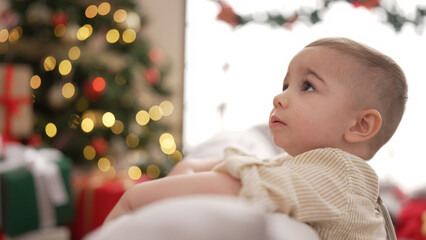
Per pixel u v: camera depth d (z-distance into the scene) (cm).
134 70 266
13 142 207
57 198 196
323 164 46
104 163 251
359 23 342
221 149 230
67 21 246
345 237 44
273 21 329
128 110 265
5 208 181
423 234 184
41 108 263
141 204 37
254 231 20
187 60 343
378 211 57
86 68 247
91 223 223
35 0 246
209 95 343
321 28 341
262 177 39
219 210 21
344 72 51
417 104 352
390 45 347
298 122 50
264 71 340
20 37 250
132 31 264
